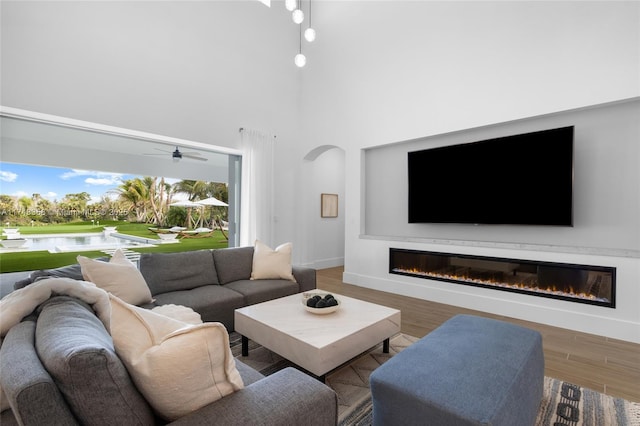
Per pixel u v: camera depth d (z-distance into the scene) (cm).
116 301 99
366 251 479
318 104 550
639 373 227
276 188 545
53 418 80
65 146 528
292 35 565
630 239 293
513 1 345
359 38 489
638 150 288
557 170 319
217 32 464
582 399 195
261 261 356
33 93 320
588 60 301
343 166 684
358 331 208
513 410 127
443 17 398
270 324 218
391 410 136
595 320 296
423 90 416
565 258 312
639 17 278
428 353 158
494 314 353
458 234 407
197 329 98
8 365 89
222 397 104
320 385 116
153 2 402
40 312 136
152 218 670
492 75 359
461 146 390
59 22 334
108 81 366
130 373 94
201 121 447
